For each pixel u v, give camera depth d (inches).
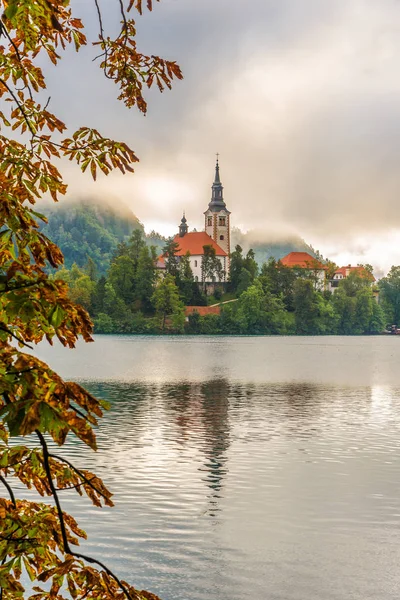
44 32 166.7
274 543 731.4
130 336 7381.9
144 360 3887.8
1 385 135.1
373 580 649.0
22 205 163.5
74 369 3186.5
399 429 1423.5
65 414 134.5
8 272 146.7
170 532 753.6
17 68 180.4
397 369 3297.2
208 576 646.5
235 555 692.7
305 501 874.8
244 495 903.1
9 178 180.4
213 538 737.0
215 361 3818.9
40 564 165.0
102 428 1406.3
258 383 2527.1
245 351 4943.4
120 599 160.4
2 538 161.9
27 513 175.9
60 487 170.9
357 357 4345.5
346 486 951.6
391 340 7554.1
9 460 169.0
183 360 3882.9
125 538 731.4
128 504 848.3
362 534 761.6
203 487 936.9
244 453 1167.6
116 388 2325.3
